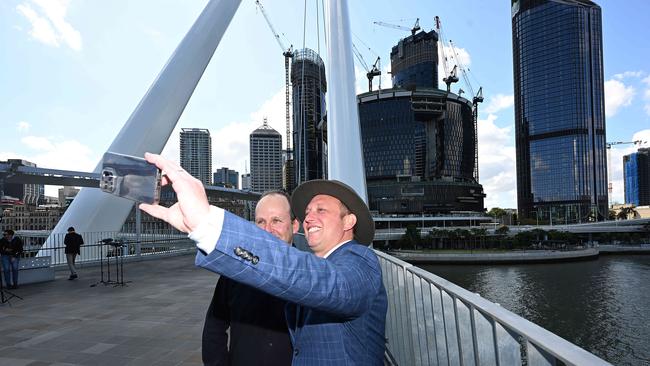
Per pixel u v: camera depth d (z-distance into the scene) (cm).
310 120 19000
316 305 98
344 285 104
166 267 1552
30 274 1160
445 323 225
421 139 18800
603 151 19300
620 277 7925
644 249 11350
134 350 560
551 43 19850
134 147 1761
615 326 5181
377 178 18950
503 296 6744
